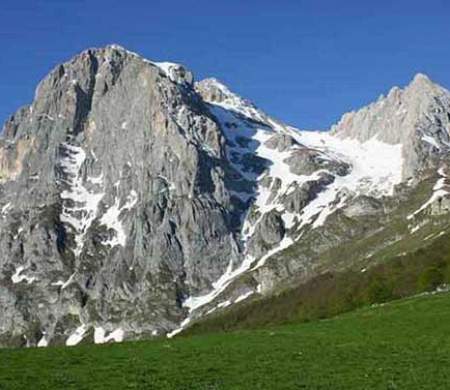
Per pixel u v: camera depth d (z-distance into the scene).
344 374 50.03
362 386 46.25
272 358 57.28
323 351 59.88
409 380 47.62
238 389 46.12
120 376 51.22
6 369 54.62
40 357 61.22
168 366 54.97
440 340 62.19
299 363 54.69
